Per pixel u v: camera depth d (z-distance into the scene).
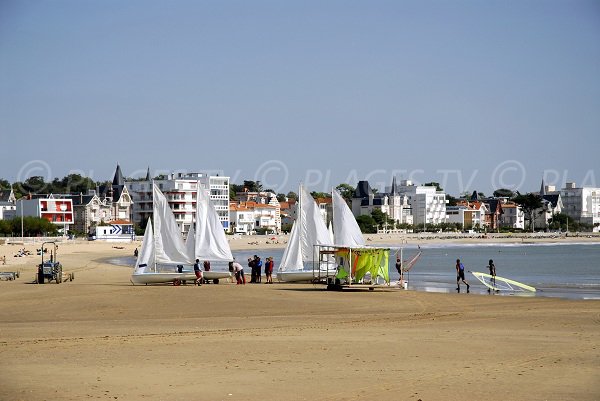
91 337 36.81
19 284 71.44
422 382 26.36
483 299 58.44
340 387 25.67
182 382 26.45
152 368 28.83
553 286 75.38
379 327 40.62
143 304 53.72
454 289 71.00
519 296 61.88
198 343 34.69
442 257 169.00
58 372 28.14
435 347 33.34
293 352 32.16
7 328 41.09
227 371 28.25
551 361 29.98
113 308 51.53
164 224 74.12
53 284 71.62
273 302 55.03
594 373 27.75
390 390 25.22
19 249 147.62
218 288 66.56
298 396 24.47
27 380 26.80
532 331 38.50
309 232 76.62
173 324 42.75
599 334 37.19
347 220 77.94
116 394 24.77
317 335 37.25
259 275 74.69
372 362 29.91
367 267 65.75
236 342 34.94
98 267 106.56
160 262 73.88
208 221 75.94
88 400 24.03
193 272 72.50
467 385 25.91
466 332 38.19
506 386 25.73
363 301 55.97
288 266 75.88
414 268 121.00
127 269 101.12
